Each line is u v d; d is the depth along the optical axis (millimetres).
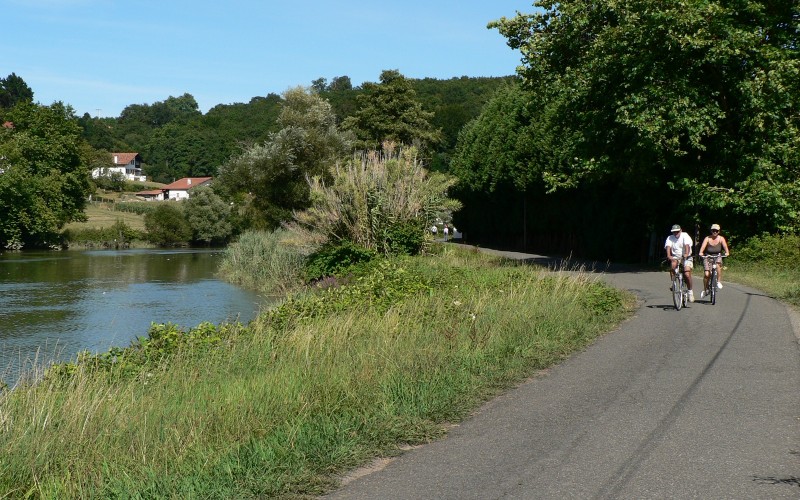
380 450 5973
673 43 23938
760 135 25469
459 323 11484
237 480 5207
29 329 19016
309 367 8430
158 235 77812
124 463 5559
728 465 5477
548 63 28906
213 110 154125
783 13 26125
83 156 72062
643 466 5480
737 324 12680
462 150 60781
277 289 28078
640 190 30297
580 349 10586
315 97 56406
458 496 4980
